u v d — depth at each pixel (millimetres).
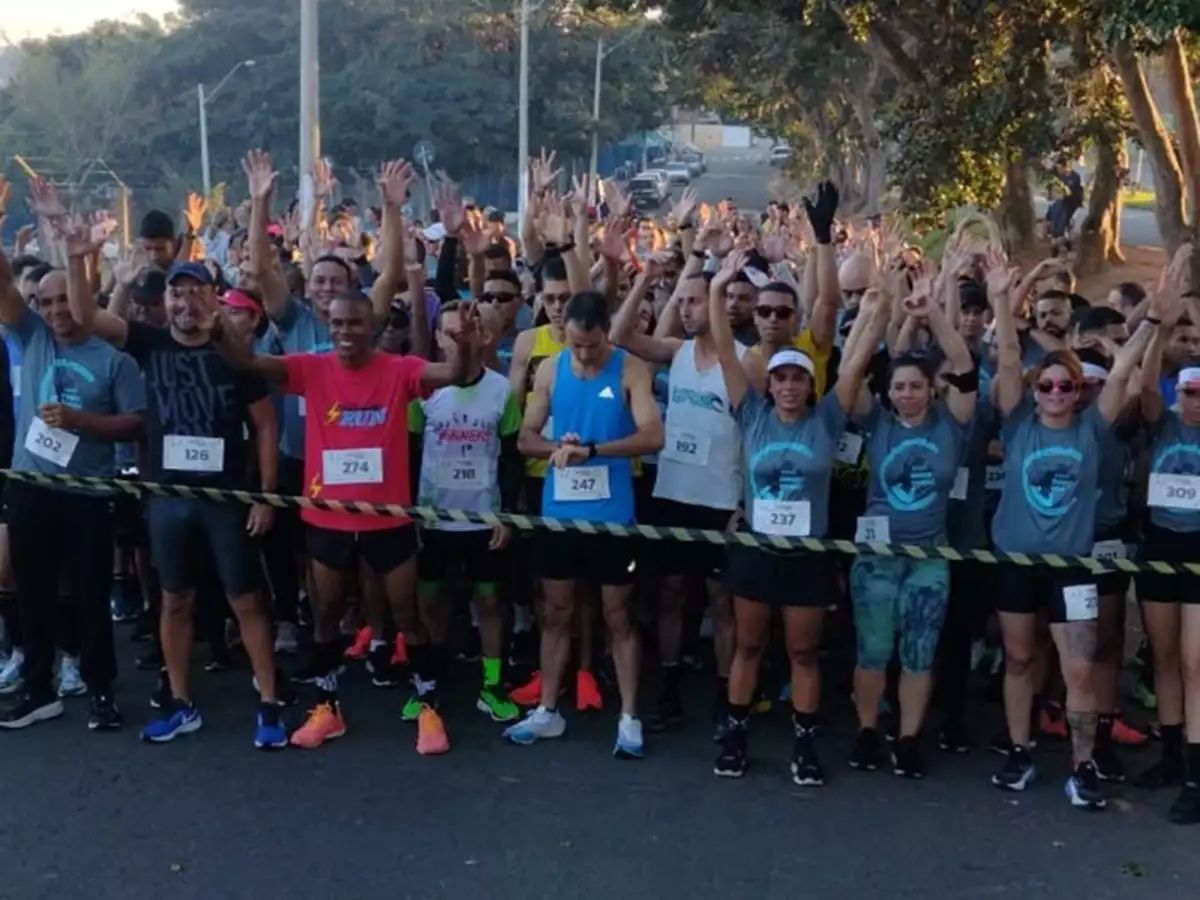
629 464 6289
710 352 6570
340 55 54625
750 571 5809
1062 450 5691
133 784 5781
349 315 5949
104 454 6320
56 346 6273
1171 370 6508
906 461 5871
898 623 5969
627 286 8500
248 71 53469
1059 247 19703
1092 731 5750
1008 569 5785
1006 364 5902
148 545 7016
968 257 7305
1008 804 5762
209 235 13367
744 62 33188
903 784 5965
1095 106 21156
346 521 6055
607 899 4871
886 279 6848
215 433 6059
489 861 5148
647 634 7750
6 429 6953
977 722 6789
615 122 56656
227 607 7078
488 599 6637
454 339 5957
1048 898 4949
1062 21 17547
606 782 5918
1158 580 5805
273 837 5316
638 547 6238
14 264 7957
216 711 6656
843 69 31406
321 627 6273
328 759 6098
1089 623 5676
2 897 4816
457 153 52312
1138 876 5129
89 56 59844
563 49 54594
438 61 54031
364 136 50969
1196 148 17109
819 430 5785
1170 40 15555
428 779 5902
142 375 6316
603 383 6176
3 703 6668
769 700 6984
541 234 9391
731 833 5430
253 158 7301
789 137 50656
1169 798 5844
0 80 67875
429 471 6594
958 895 4961
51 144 51781
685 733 6543
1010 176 25969
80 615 6293
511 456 6871
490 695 6684
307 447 6145
